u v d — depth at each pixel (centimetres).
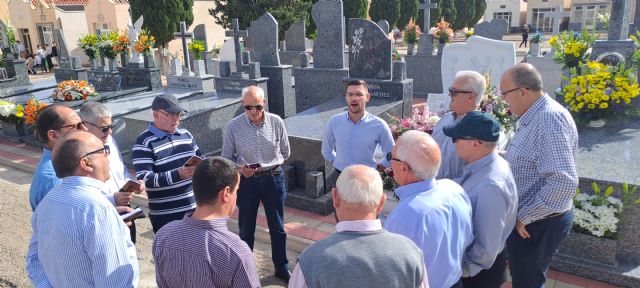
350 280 169
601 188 379
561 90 525
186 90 1104
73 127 289
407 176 229
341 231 184
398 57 1322
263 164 410
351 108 411
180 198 346
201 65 1123
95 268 201
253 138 404
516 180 294
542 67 1084
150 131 353
